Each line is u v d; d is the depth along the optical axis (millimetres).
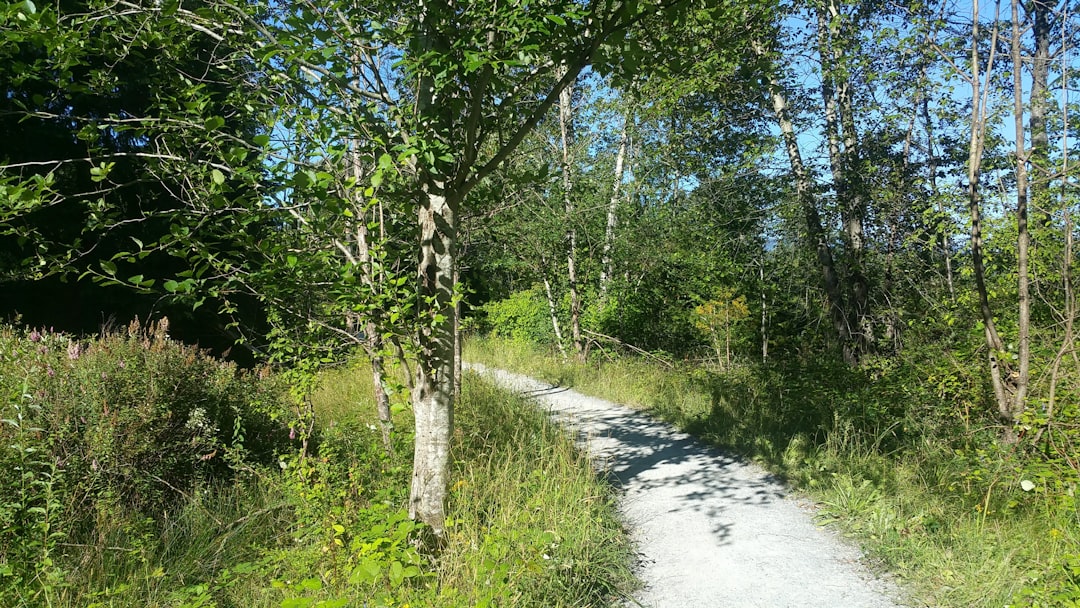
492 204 5867
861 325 12266
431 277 4305
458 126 4316
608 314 17797
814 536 4852
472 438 6496
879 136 11898
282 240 4363
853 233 12250
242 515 5062
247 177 3748
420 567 3812
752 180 12984
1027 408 5480
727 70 8828
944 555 4152
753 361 14758
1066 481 4512
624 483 6465
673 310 17938
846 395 7945
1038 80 6383
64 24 3961
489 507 4816
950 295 11148
